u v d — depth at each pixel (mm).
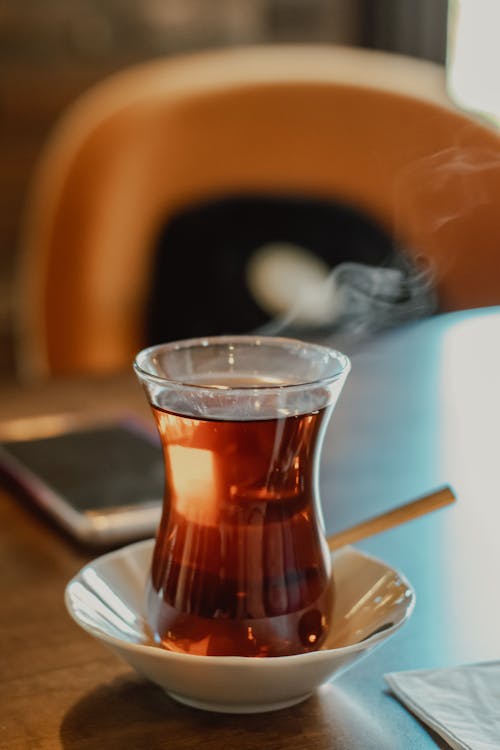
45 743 503
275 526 510
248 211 1385
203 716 516
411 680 529
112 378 958
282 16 2564
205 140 1365
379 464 745
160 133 1347
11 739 505
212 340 541
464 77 2086
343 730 507
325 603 524
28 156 2502
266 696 504
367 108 1342
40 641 567
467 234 844
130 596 554
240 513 506
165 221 1358
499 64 2043
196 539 511
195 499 510
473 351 998
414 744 500
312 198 1376
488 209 822
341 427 807
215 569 509
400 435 792
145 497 679
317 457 524
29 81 2459
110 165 1324
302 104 1368
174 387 502
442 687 524
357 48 2492
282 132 1375
